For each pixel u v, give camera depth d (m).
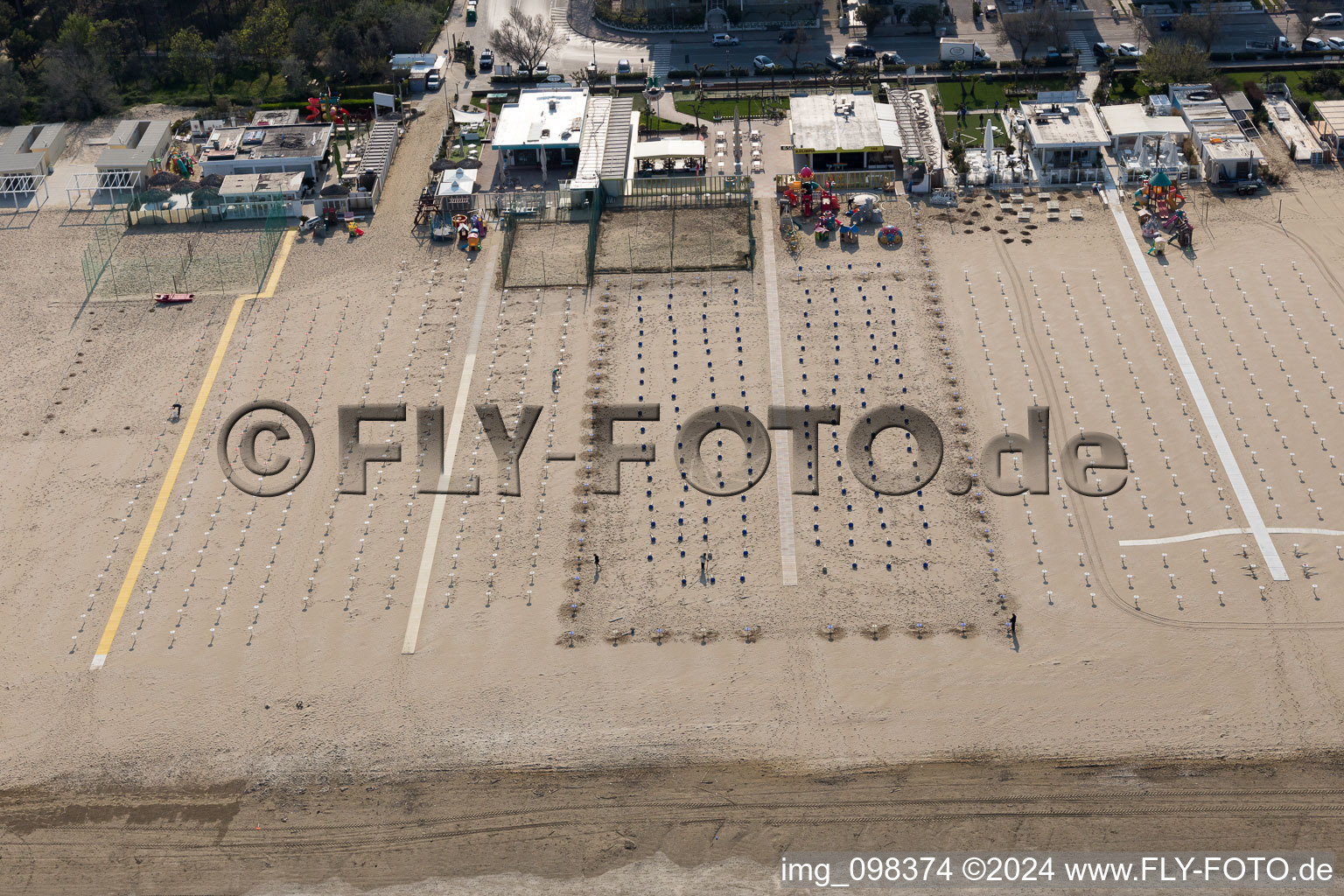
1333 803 95.50
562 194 168.50
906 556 117.44
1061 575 114.75
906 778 99.62
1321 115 174.00
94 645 112.69
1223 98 180.12
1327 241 153.25
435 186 171.00
